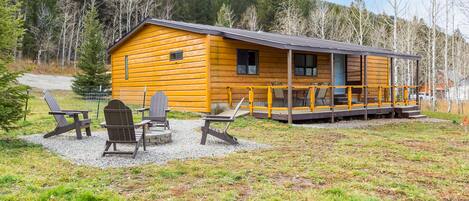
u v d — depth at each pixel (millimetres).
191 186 4430
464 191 4297
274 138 8547
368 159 6051
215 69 12875
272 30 44719
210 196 4020
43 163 5621
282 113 11703
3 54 7988
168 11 48406
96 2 46031
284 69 15133
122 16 47375
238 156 6273
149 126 8555
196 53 13117
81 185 4336
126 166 5477
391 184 4527
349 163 5707
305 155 6391
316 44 13414
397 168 5414
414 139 8609
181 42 13742
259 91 14289
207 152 6656
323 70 16594
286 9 44250
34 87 25469
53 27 41031
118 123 6133
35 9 40312
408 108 15656
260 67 14328
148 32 15391
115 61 17641
